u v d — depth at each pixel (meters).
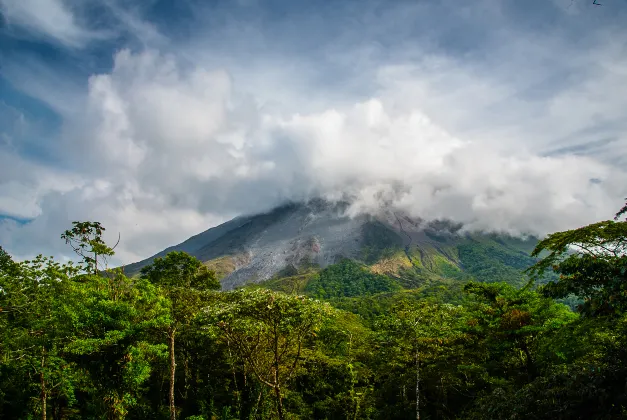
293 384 31.77
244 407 29.20
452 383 26.95
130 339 21.95
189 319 25.31
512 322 21.08
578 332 13.03
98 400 22.05
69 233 26.20
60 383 22.95
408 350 25.62
